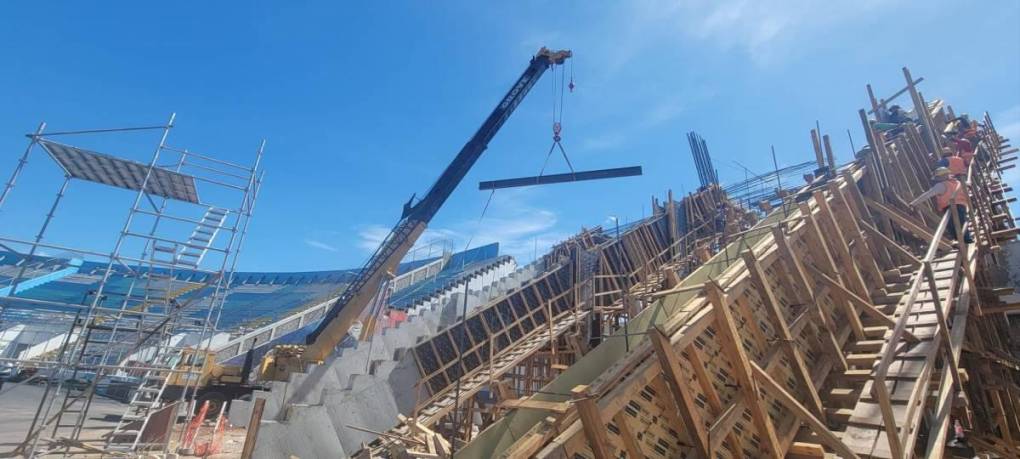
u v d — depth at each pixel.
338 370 20.03
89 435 18.84
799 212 11.02
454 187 27.00
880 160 13.55
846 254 10.48
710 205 28.05
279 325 48.22
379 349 21.30
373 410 18.41
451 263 72.06
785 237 9.71
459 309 24.20
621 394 6.94
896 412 7.62
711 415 7.56
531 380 19.84
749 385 7.70
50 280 51.91
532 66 27.45
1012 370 14.29
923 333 9.06
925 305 9.85
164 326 15.48
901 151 15.09
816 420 7.34
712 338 8.26
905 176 14.40
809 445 7.71
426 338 21.95
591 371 7.95
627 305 15.19
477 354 21.78
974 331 11.97
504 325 22.92
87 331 13.73
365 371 20.69
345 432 17.33
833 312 10.02
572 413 7.07
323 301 59.38
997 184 19.72
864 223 11.69
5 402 25.78
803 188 13.40
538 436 6.82
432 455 12.27
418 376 20.42
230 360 41.84
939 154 15.39
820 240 10.20
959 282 10.81
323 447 16.16
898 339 7.64
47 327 32.16
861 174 12.97
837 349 9.10
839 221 11.39
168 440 13.47
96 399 28.16
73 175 14.65
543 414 7.56
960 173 11.82
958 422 11.97
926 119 16.19
